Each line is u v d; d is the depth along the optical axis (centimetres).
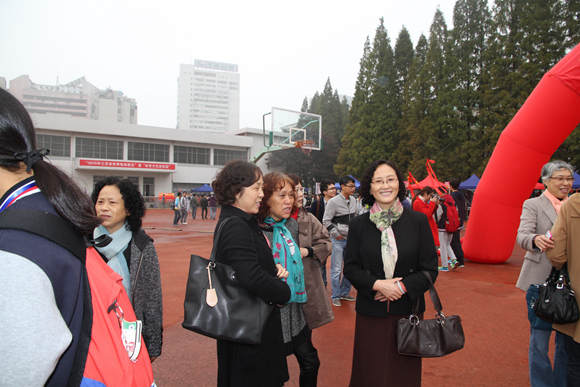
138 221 197
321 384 260
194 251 882
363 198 219
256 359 168
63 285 76
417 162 2409
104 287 100
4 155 77
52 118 3105
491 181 651
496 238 673
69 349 76
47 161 89
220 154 3978
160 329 191
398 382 187
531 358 226
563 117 523
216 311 150
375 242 203
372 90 2866
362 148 2816
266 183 214
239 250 159
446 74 2303
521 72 1847
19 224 71
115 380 86
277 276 178
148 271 192
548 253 197
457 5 2341
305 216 274
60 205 78
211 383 260
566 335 198
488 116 1986
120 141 3459
